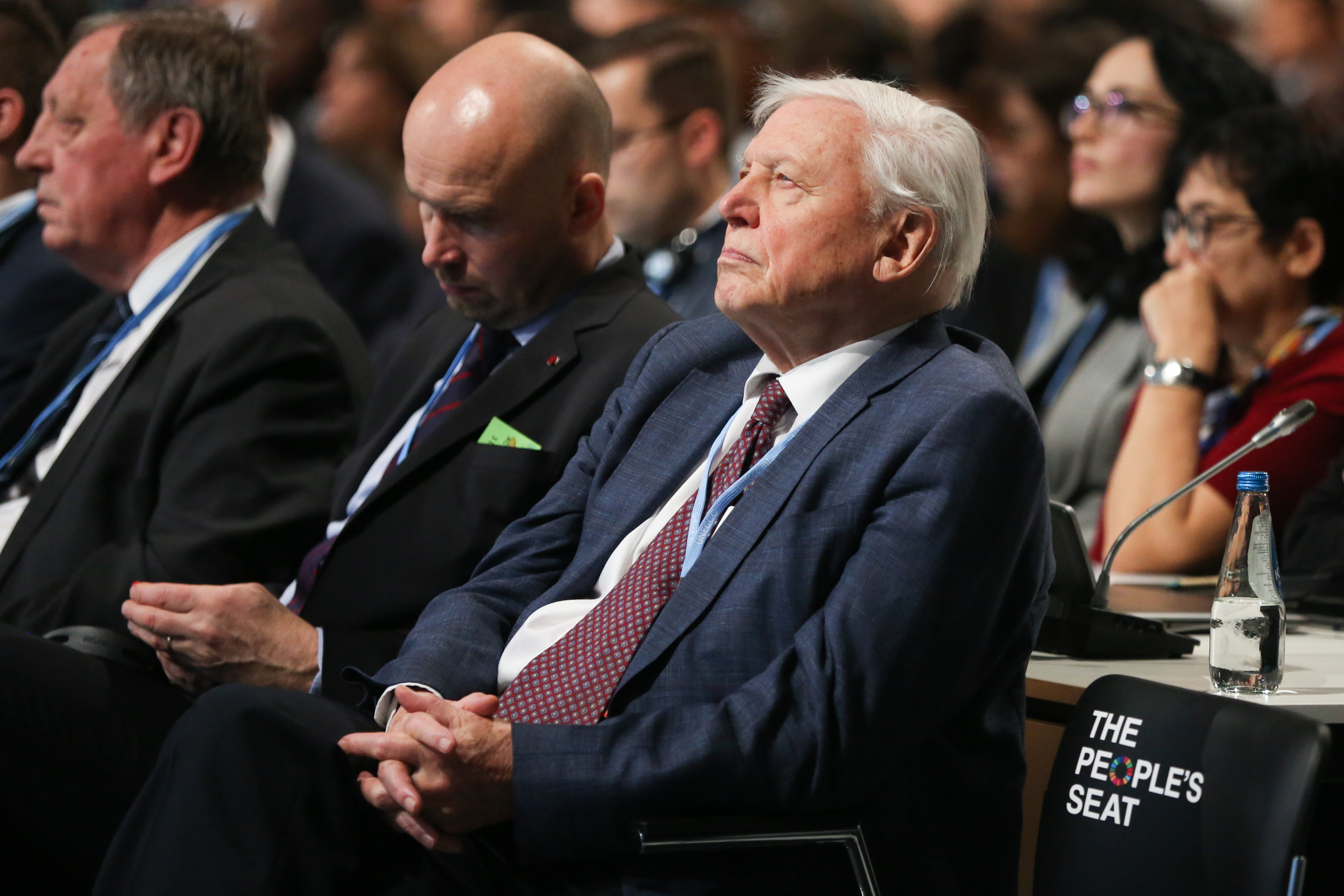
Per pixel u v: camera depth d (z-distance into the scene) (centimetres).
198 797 568
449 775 570
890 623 573
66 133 1001
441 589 797
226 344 928
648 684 613
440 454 817
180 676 766
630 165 1350
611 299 851
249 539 892
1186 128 1284
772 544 611
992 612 590
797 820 566
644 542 692
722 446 686
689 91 1349
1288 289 1155
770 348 675
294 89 1905
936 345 643
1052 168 1477
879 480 601
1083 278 1364
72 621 870
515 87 820
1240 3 1672
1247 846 533
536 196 823
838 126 642
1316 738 528
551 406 816
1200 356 1150
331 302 1012
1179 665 747
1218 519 1097
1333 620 880
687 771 565
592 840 570
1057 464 1295
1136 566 1116
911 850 604
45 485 934
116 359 1002
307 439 939
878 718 570
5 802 702
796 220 634
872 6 1599
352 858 581
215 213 1028
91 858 721
